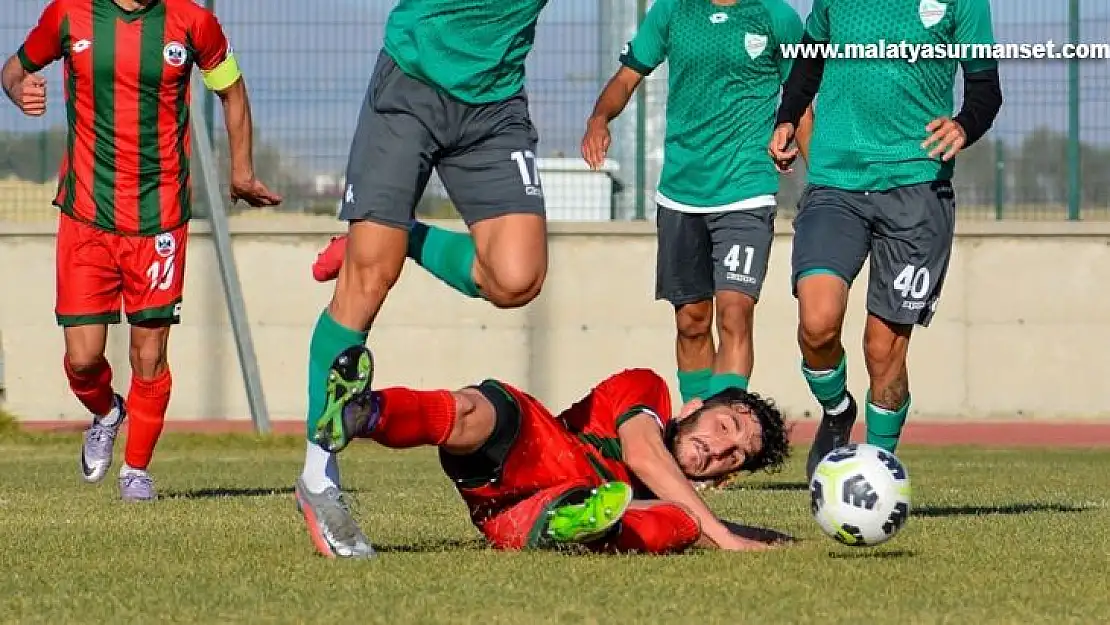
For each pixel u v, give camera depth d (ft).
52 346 154.30
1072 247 155.33
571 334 155.33
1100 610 33.96
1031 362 155.94
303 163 152.15
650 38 74.18
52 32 65.10
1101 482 83.20
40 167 154.40
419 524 54.34
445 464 43.88
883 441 62.13
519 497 44.01
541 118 149.89
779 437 46.93
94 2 65.10
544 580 37.37
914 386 156.25
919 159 57.06
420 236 46.47
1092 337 155.74
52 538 47.93
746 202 73.41
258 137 151.12
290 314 154.10
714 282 75.20
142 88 65.21
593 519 41.01
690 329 77.20
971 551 44.57
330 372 38.78
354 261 44.37
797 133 70.23
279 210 153.69
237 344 131.85
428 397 41.01
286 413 154.30
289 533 49.44
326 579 37.65
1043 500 68.69
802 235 57.72
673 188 75.00
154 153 66.23
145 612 33.04
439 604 33.91
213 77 66.08
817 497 43.19
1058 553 44.32
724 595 35.29
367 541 42.50
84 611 33.19
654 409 46.11
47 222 153.79
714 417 46.14
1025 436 144.25
